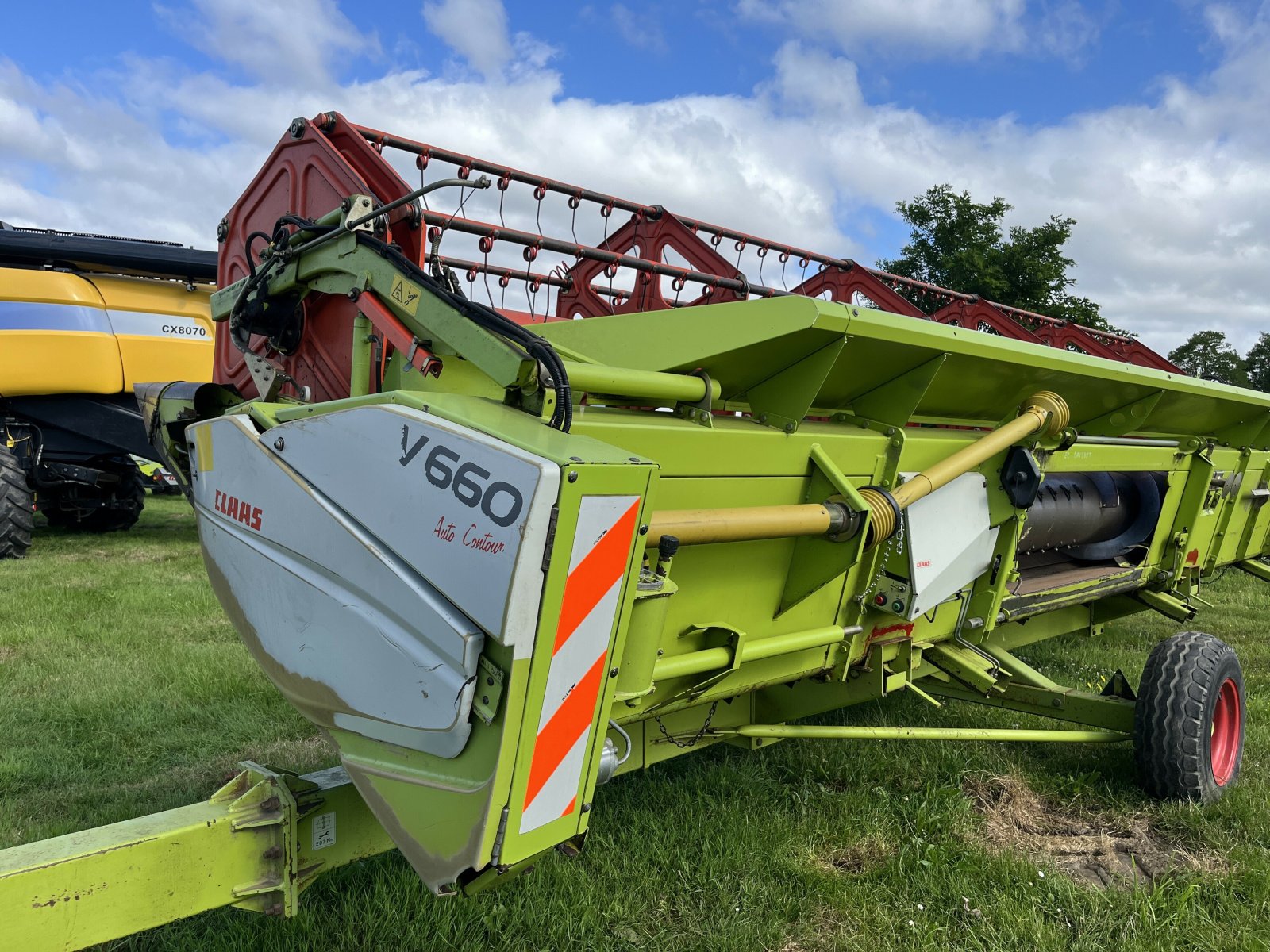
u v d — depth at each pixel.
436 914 2.39
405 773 1.73
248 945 2.25
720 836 2.95
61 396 7.89
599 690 1.66
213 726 3.79
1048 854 3.02
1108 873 2.91
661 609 1.88
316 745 3.61
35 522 10.23
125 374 7.87
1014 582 3.54
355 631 1.78
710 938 2.43
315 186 2.70
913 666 3.24
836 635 2.86
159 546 8.35
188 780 3.25
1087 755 3.80
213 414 3.10
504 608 1.46
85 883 1.58
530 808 1.60
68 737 3.62
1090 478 4.24
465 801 1.59
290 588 1.95
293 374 2.86
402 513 1.68
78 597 5.85
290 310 2.70
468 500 1.55
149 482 12.51
